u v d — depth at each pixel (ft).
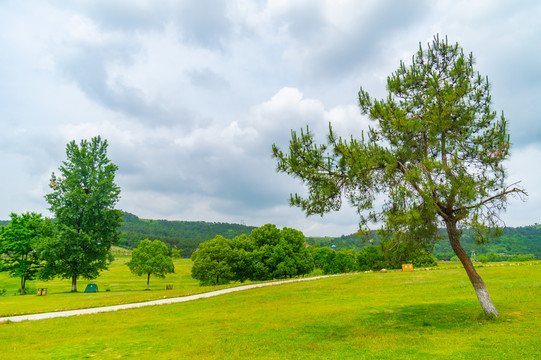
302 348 35.65
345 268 264.72
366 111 52.65
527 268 118.93
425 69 53.36
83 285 238.48
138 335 47.06
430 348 33.01
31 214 155.12
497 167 44.78
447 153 46.98
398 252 46.42
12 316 71.20
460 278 104.99
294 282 136.46
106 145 167.12
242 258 205.67
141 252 196.95
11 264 148.05
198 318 61.57
